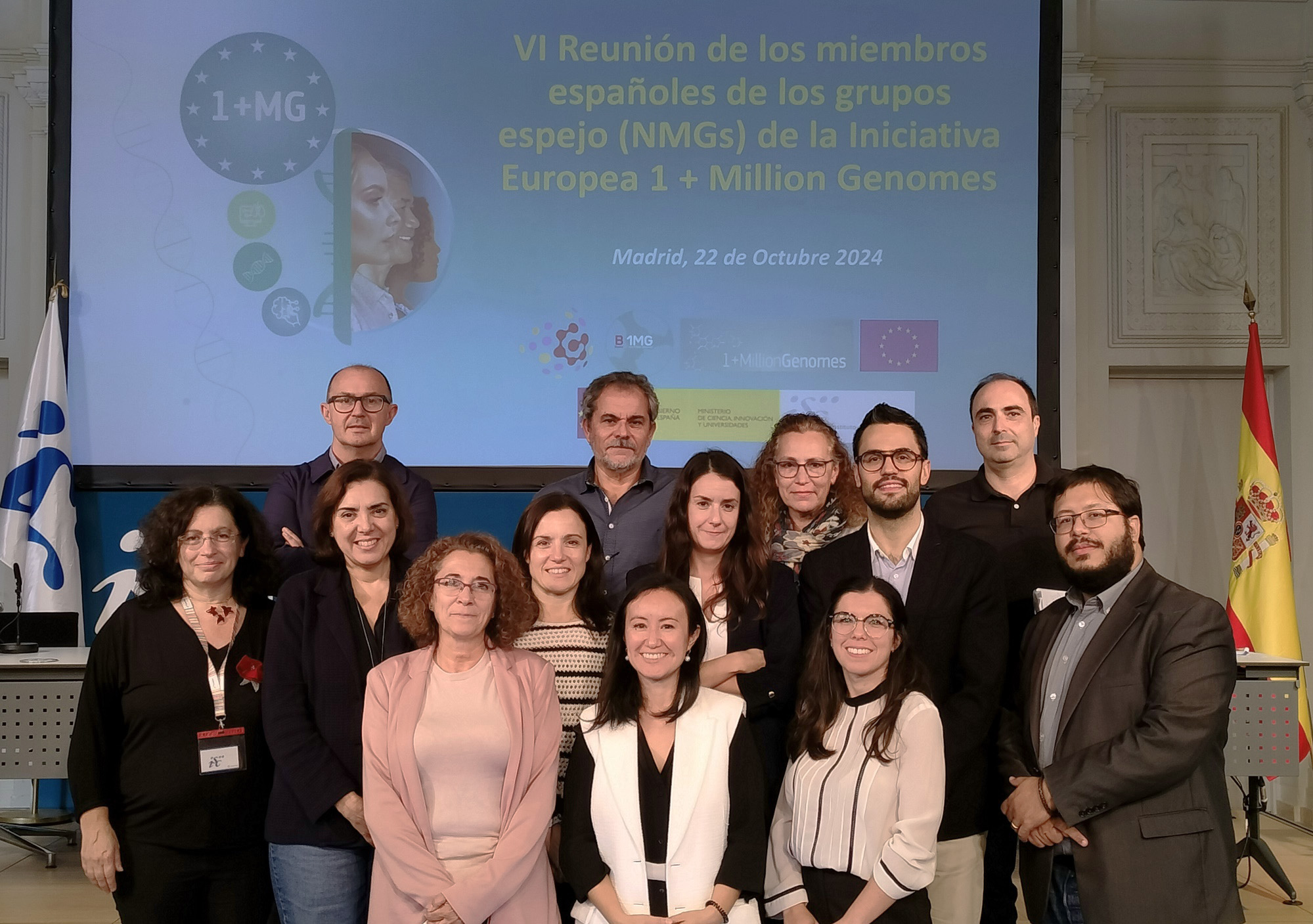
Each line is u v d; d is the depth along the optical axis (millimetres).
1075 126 4664
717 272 4301
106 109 4211
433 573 2152
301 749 2162
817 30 4309
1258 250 4742
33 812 3967
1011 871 2834
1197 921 2057
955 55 4309
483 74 4281
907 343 4301
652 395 2959
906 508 2430
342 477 2318
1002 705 2510
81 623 4082
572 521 2365
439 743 2049
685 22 4305
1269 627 4164
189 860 2188
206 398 4223
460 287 4270
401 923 1997
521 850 2006
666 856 2088
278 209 4242
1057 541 2305
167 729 2209
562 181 4289
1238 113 4746
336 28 4254
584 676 2328
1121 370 4812
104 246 4211
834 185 4305
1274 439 4723
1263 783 3572
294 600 2281
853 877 2113
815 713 2256
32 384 4109
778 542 2807
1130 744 2086
